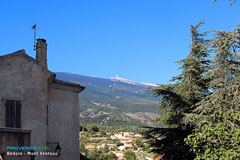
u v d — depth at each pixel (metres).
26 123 13.21
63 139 15.77
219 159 8.74
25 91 13.51
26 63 13.81
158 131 16.00
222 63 12.77
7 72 13.22
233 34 12.17
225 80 12.40
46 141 14.36
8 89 13.10
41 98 13.95
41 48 15.71
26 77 13.67
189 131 15.02
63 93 16.20
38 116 13.64
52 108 15.45
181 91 18.16
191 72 18.16
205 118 12.59
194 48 18.97
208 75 13.18
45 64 15.72
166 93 16.25
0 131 9.02
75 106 16.97
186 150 14.50
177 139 15.37
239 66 12.87
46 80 14.40
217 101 11.95
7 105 12.92
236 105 11.55
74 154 16.42
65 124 16.05
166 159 15.62
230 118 9.85
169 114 18.73
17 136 9.54
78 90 17.12
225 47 12.66
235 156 8.34
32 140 13.16
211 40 13.57
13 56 13.50
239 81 12.38
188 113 15.55
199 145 9.63
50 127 15.20
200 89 17.97
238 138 8.75
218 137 9.12
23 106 13.30
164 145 15.81
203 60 18.25
